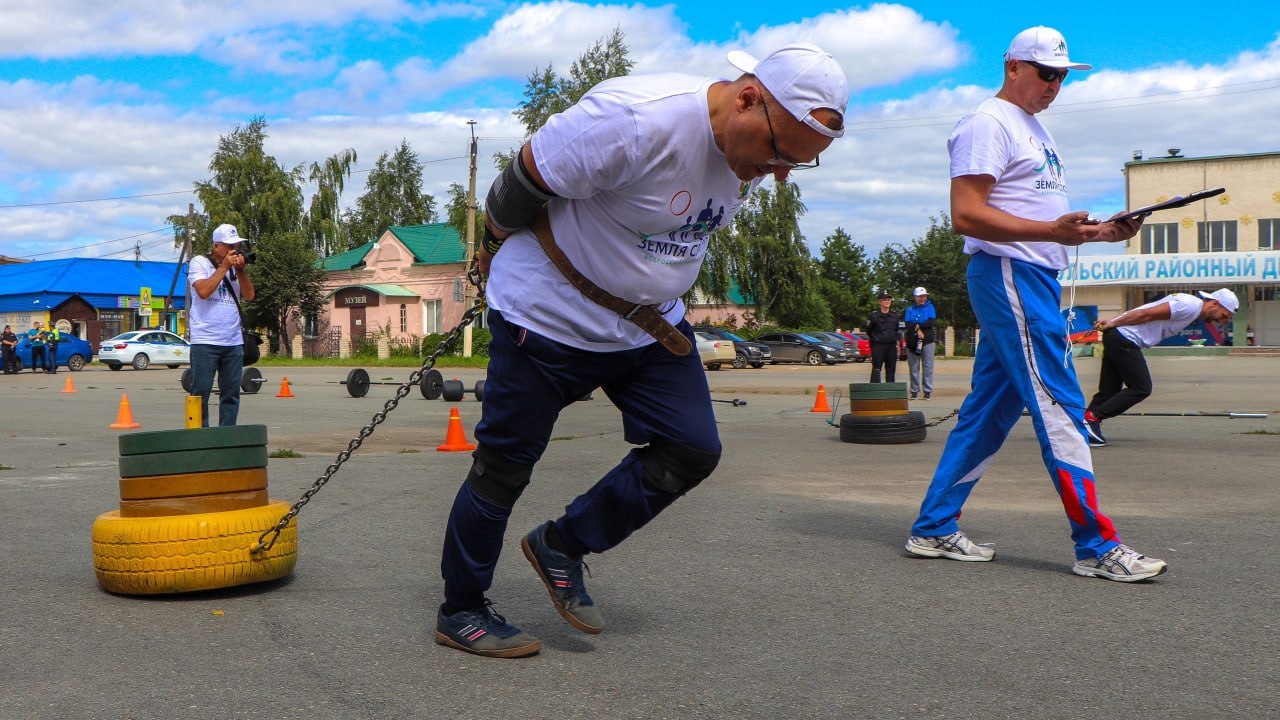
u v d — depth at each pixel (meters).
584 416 13.48
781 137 2.69
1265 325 46.75
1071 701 2.81
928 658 3.20
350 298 51.66
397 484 6.92
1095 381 22.67
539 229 3.00
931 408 14.85
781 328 53.19
